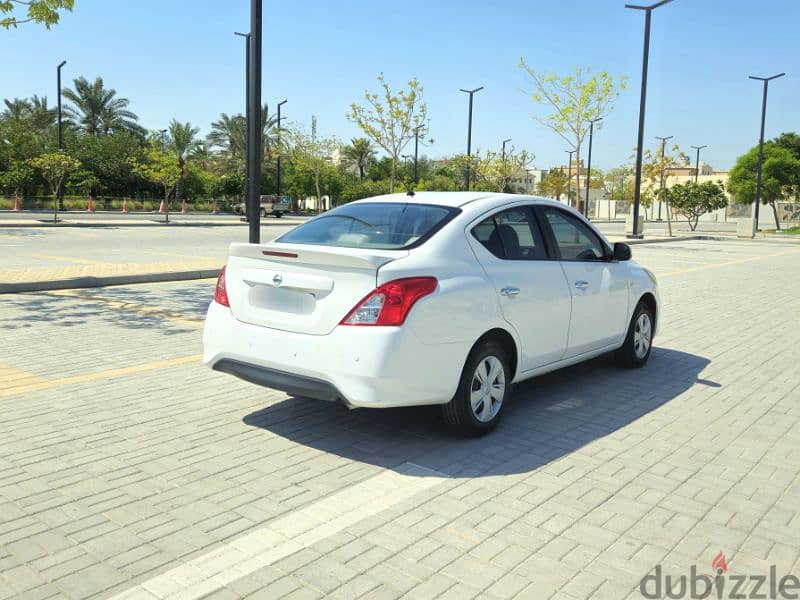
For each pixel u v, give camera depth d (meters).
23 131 51.34
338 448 4.53
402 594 2.91
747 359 7.34
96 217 36.06
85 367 6.34
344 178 63.47
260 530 3.44
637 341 6.72
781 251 24.92
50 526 3.44
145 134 60.91
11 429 4.74
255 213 12.52
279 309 4.48
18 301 9.73
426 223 4.79
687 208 36.22
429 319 4.25
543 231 5.50
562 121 27.12
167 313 9.09
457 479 4.09
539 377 6.43
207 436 4.70
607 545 3.36
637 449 4.64
